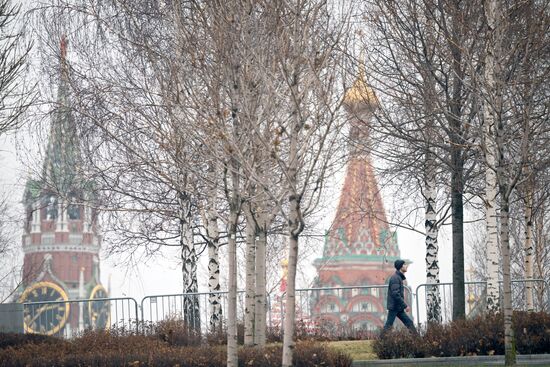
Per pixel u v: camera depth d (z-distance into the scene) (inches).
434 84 1979.6
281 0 1531.7
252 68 1524.4
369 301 2691.9
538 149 1863.9
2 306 2428.6
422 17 1994.3
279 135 1418.6
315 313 2645.2
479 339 1731.1
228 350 1472.7
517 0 1791.3
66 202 2664.9
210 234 2493.8
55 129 2529.5
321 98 1465.3
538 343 1704.0
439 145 2000.5
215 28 1536.7
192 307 2432.3
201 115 1517.0
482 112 1726.1
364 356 1787.6
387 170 2278.5
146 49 1824.6
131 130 2037.4
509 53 1697.8
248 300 1813.5
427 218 2529.5
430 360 1670.8
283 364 1381.6
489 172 2027.6
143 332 2265.0
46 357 1707.7
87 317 2470.5
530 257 2795.3
